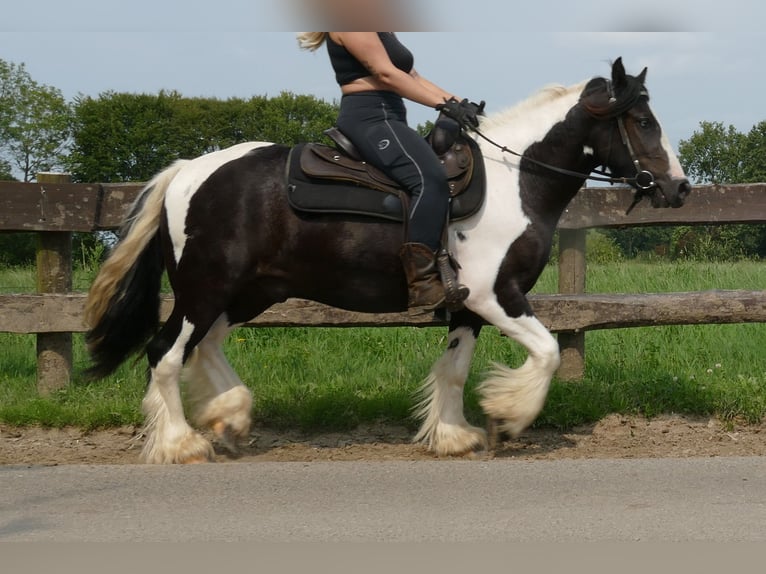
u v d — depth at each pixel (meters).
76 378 6.52
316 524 3.73
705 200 6.45
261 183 4.89
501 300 4.93
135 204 5.18
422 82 5.13
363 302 5.06
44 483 4.38
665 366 6.82
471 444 5.14
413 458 5.18
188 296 4.91
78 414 5.69
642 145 4.96
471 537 3.56
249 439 5.57
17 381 6.75
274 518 3.81
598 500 4.03
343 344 7.41
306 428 5.69
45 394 6.41
